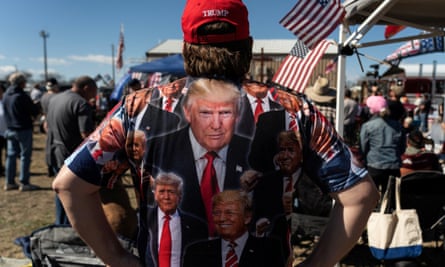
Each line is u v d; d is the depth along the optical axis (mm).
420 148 4656
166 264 1053
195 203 1030
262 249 1055
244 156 1030
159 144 1048
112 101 11133
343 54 3484
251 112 1050
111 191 2836
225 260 1039
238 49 1085
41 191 6367
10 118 6215
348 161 1072
